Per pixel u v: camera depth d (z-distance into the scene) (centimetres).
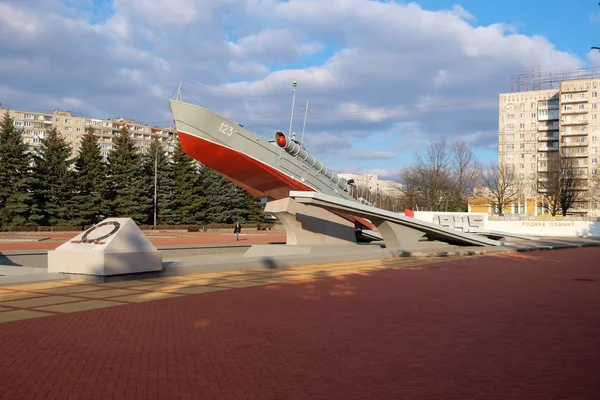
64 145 5491
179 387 577
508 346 788
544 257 2805
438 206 7100
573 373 646
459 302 1220
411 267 2139
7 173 4981
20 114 11362
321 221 2834
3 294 1254
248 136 2508
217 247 3209
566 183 7700
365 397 552
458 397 555
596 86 9306
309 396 553
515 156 10100
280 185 2705
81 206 5509
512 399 549
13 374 620
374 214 2623
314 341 810
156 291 1335
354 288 1459
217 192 7281
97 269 1459
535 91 9994
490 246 3306
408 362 694
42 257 2341
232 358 704
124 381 596
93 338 811
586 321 993
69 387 573
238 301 1195
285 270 1942
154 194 6419
